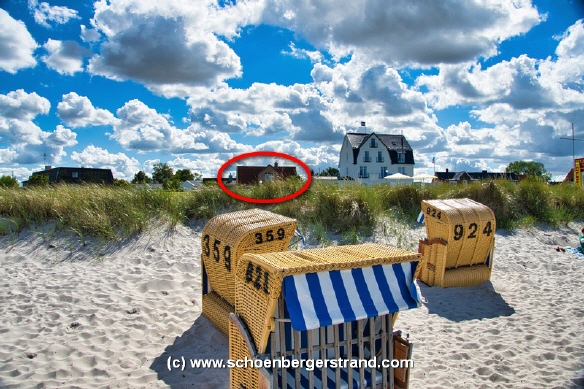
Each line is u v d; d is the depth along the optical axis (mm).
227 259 5012
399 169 56750
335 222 10547
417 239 10148
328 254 3525
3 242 8484
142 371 4402
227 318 5113
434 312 6324
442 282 7367
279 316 3168
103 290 6586
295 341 3176
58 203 9555
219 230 5352
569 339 5348
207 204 10898
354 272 3209
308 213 10836
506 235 11383
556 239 11500
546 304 6703
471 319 6055
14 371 4285
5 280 6949
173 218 9953
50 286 6715
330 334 3547
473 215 7363
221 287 5344
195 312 5977
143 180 11430
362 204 10828
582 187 15500
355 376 3381
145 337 5184
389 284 3281
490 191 12578
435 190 13391
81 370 4375
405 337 3648
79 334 5160
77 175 44969
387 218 11062
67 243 8570
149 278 7133
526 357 4883
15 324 5465
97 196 10000
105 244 8656
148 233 9273
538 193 13281
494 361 4785
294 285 3006
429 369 4570
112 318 5625
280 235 5098
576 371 4574
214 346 4992
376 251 3641
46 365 4434
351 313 3045
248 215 5672
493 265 8883
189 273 7535
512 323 5891
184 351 4879
